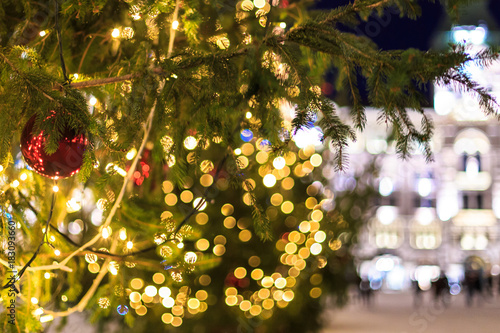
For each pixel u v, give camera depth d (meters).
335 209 8.21
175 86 2.62
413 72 2.26
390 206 44.91
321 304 8.29
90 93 3.13
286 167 6.82
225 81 2.53
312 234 7.27
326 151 8.01
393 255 44.34
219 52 2.56
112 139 2.75
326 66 2.94
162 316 6.05
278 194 6.86
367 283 21.58
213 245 6.56
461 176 45.06
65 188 3.71
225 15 3.62
